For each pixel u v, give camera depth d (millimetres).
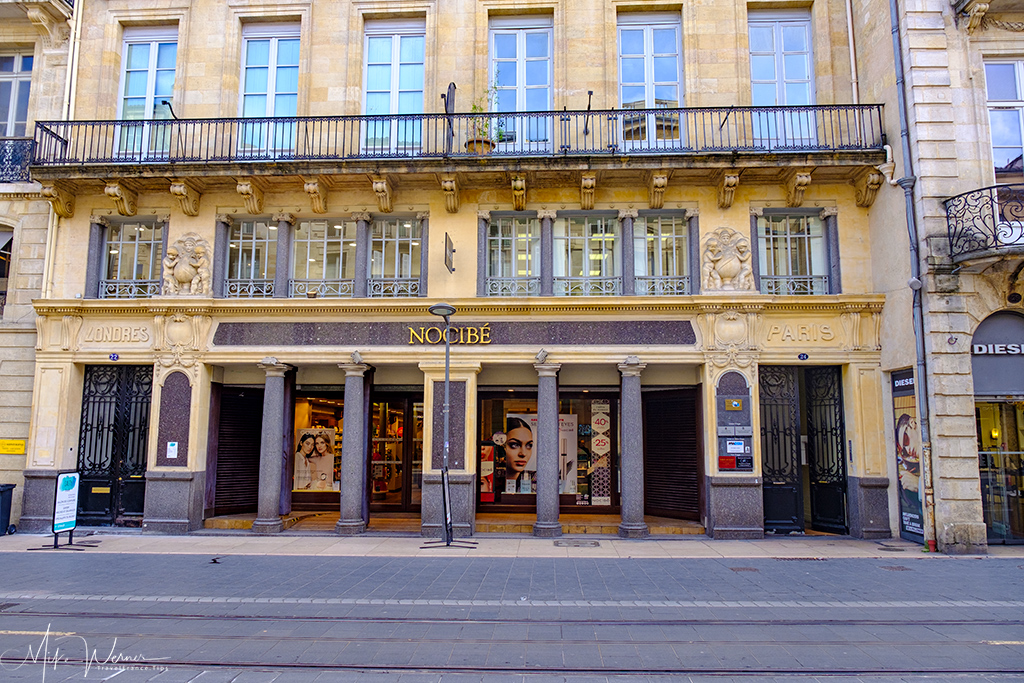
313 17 14266
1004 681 5371
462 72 13891
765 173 12930
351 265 13961
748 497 12531
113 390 13961
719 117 13344
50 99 14328
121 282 14031
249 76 14523
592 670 5570
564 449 14945
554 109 13711
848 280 13141
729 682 5352
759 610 7434
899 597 8008
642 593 8195
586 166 12617
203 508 13508
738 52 13633
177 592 8258
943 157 11797
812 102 13766
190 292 13648
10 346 13820
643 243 13680
